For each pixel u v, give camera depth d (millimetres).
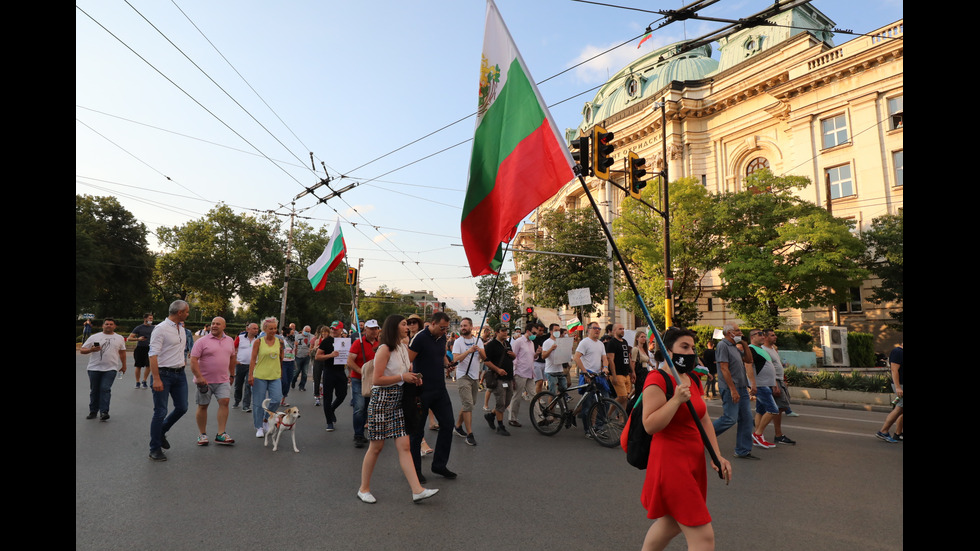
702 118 34500
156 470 5840
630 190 13977
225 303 44688
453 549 3846
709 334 25047
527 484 5570
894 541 4043
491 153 5078
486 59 5227
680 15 8508
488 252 5090
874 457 6965
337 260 11938
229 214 44219
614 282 25828
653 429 2885
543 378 11891
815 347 22281
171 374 6570
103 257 41031
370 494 4957
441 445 5840
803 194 28109
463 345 8500
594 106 48812
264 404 7578
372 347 7879
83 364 19438
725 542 4020
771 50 31688
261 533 4105
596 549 3867
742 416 6973
